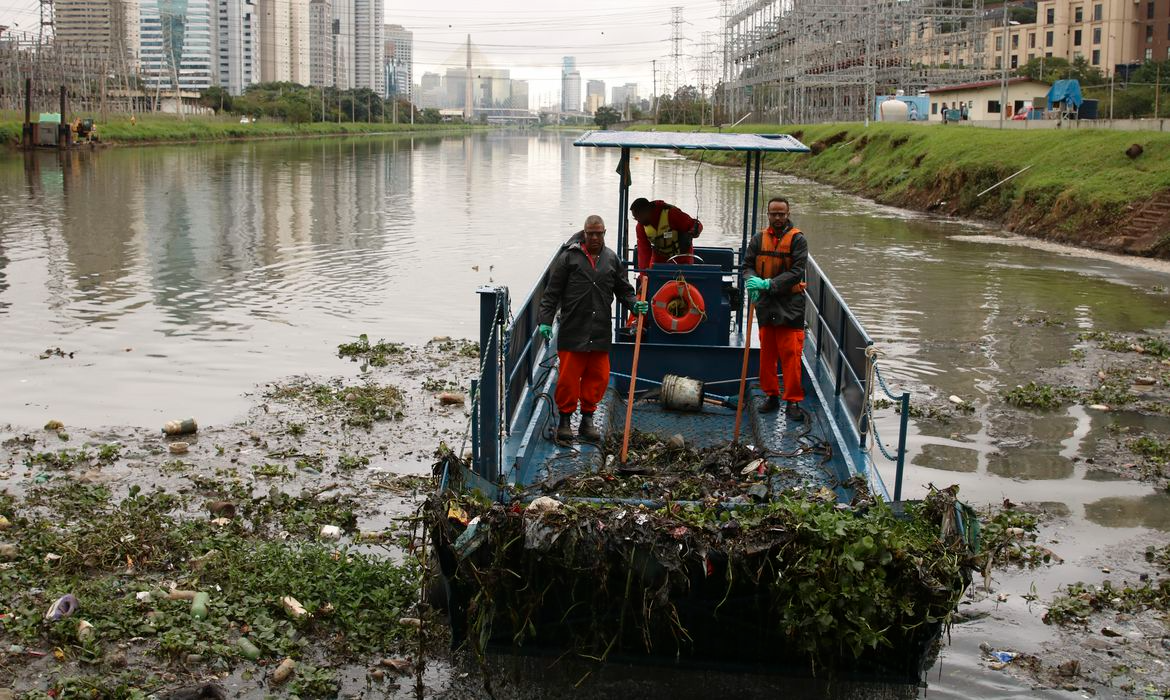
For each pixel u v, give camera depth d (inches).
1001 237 1139.9
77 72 4062.5
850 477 282.7
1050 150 1337.4
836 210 1462.8
